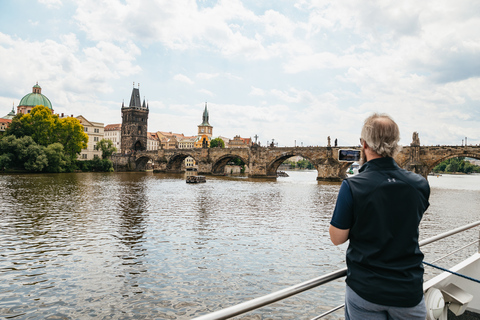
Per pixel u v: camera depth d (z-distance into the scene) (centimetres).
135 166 17825
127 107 19575
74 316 1552
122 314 1577
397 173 346
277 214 4203
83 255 2369
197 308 1645
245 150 12912
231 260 2319
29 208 4231
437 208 4950
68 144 12825
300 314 1620
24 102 17512
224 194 6506
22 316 1541
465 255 2598
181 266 2188
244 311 310
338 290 1886
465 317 611
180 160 16612
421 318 324
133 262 2247
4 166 10869
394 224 323
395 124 362
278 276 2052
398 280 313
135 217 3797
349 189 343
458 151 8319
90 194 5931
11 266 2141
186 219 3734
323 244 2755
